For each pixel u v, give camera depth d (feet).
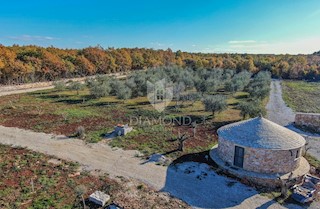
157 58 377.30
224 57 421.18
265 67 331.98
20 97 155.94
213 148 77.30
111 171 64.95
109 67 312.71
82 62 271.49
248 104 109.91
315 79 294.05
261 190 57.82
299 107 149.69
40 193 53.83
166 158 72.13
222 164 66.74
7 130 94.84
